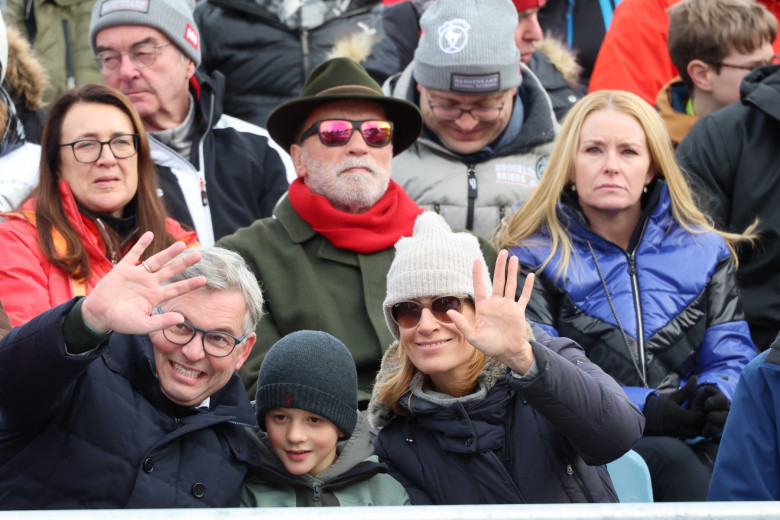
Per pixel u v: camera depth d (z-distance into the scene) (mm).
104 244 16141
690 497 15531
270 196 20609
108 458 11500
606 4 26391
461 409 12859
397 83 21594
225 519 7973
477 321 11492
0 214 15859
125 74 19969
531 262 17641
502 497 12727
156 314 11195
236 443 12352
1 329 13711
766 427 12648
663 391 16969
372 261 17281
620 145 17609
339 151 17688
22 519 7789
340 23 23500
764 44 21844
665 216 17828
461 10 20109
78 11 23766
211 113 20625
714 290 17562
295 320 16797
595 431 11891
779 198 19359
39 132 20516
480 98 20109
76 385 11656
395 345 13844
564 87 24828
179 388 11914
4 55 19188
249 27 23062
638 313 17172
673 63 22797
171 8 20234
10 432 11367
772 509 8672
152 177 16859
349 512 8117
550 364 11570
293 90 23031
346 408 12523
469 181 20438
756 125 19781
